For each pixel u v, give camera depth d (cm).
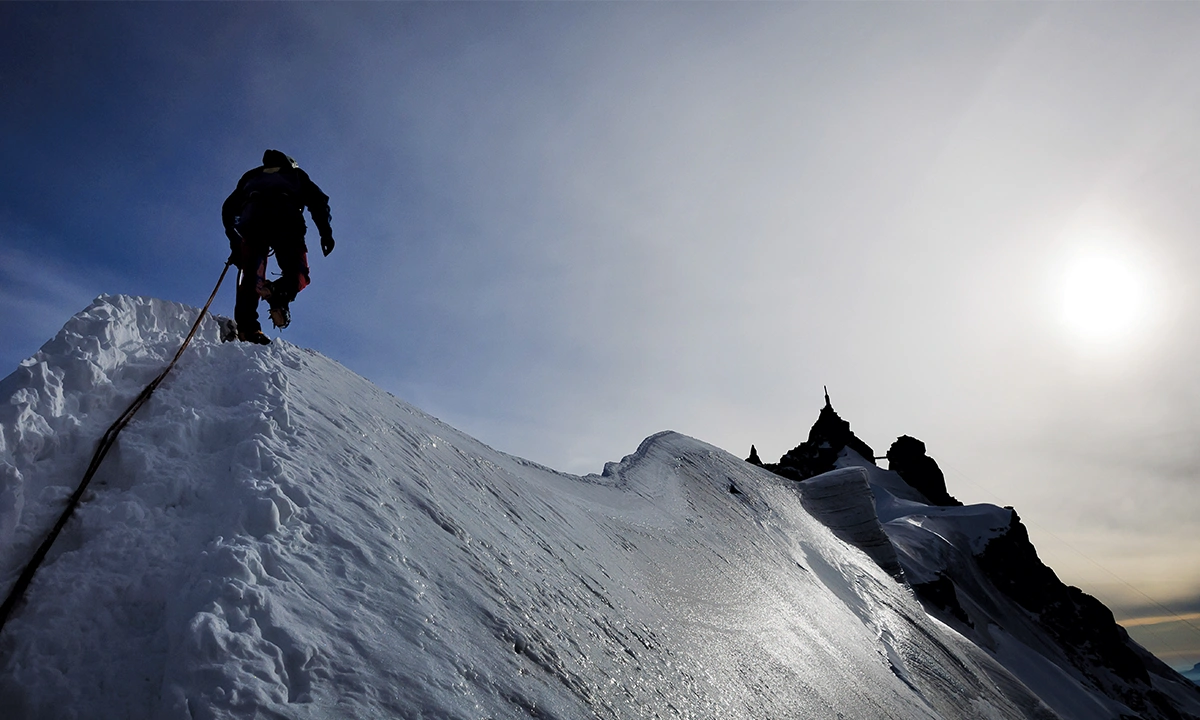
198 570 313
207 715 246
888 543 4309
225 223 683
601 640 573
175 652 271
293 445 454
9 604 286
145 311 542
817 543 3186
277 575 331
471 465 787
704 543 1739
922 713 1543
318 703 277
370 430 585
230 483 384
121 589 305
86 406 418
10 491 332
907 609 3069
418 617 367
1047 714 2958
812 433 12262
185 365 507
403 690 309
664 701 566
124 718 253
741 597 1360
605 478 2000
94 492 362
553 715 379
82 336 457
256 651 279
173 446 404
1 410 358
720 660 834
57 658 271
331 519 400
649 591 949
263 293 623
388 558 402
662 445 3262
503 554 563
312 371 621
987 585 8719
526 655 426
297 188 669
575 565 750
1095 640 8950
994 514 9906
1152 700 8356
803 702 941
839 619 2070
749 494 3200
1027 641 7706
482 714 331
